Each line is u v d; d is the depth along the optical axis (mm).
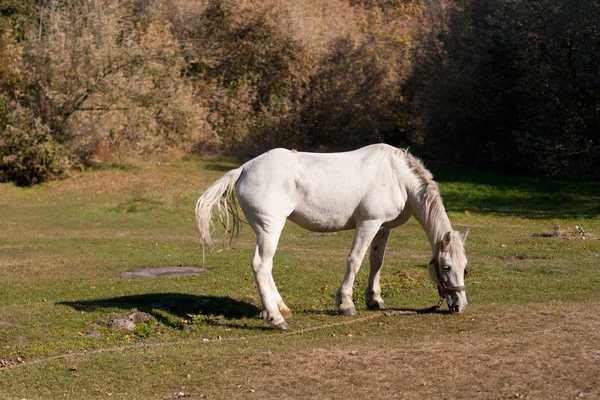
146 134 32375
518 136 30469
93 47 28641
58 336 8312
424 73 38750
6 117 27891
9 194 26016
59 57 28578
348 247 15961
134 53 29312
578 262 12734
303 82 39562
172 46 32531
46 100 28969
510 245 15344
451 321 8320
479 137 34094
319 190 8641
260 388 6332
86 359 7461
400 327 8195
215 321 9023
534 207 22828
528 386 5945
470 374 6305
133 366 7160
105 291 10844
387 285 10977
